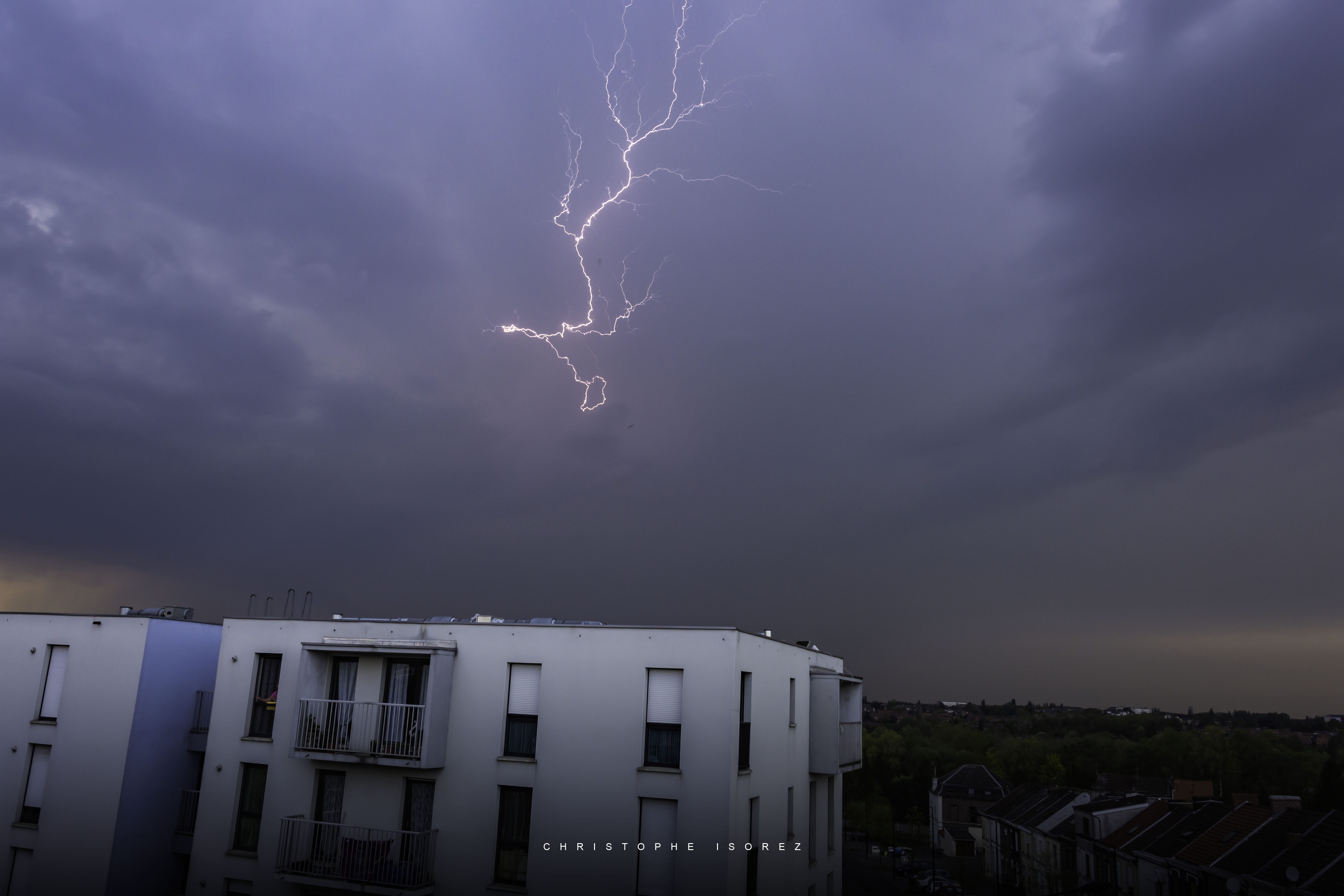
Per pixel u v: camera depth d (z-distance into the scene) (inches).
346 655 781.3
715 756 677.9
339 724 756.6
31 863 820.0
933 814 3710.6
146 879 822.5
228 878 757.9
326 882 712.4
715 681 694.5
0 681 879.7
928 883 2524.6
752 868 730.2
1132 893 1772.9
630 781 690.2
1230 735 4168.3
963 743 5073.8
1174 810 1854.1
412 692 755.4
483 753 730.2
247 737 791.7
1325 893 1127.0
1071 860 2155.5
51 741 848.3
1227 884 1392.7
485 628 761.0
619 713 708.0
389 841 717.3
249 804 786.2
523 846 708.0
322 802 757.9
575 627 739.4
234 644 823.1
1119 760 4040.4
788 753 862.5
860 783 4279.0
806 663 963.3
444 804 727.1
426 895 702.5
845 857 3353.8
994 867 2815.0
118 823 799.7
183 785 871.7
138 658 845.8
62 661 874.8
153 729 845.2
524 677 748.0
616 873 674.8
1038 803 2647.6
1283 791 3511.3
